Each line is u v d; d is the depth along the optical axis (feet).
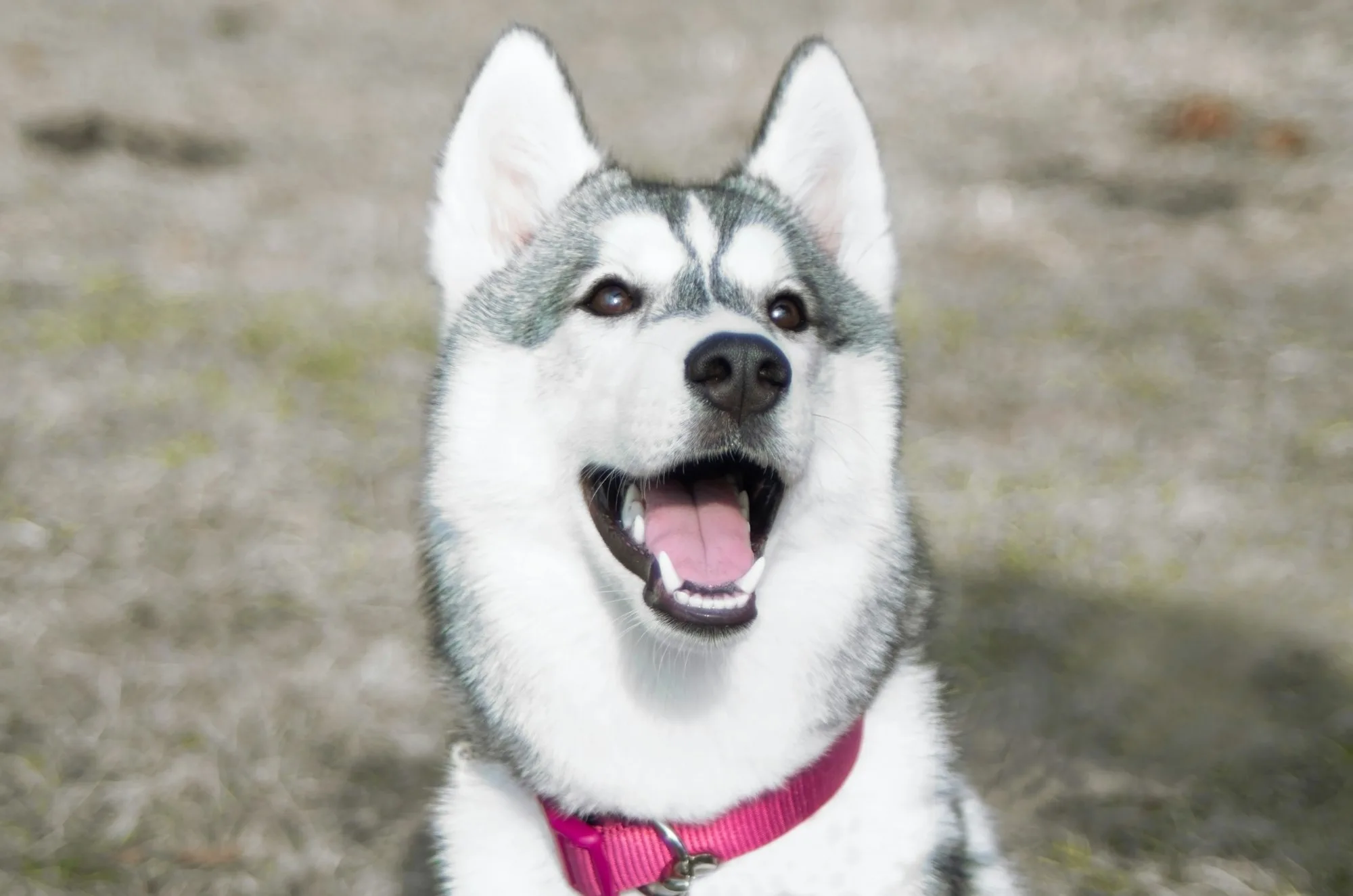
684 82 53.72
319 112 51.34
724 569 10.72
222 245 38.65
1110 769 17.78
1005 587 22.15
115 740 17.97
